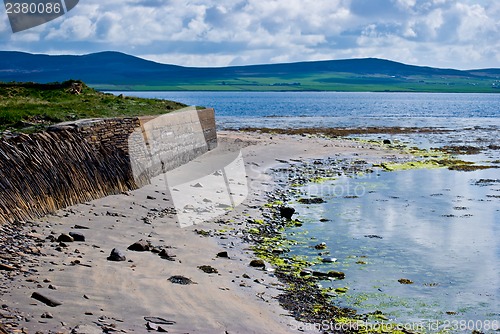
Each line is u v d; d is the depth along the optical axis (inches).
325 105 5634.8
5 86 1183.6
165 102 1338.6
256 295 468.4
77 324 352.2
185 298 431.8
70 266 462.3
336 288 510.3
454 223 773.3
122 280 448.5
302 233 703.1
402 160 1407.5
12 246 488.1
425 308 473.7
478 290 520.4
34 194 600.1
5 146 588.7
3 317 344.8
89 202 692.1
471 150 1643.7
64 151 674.2
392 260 603.5
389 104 6092.5
